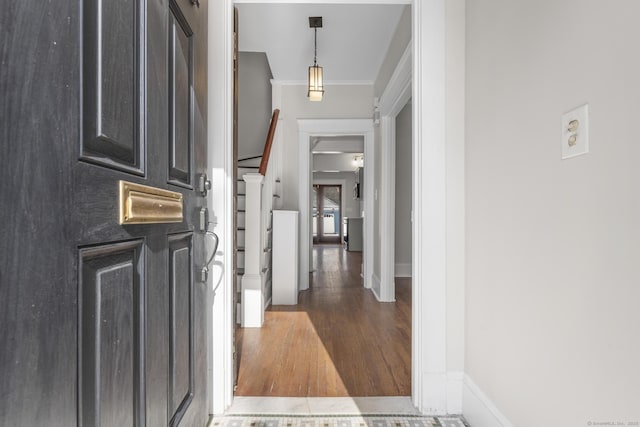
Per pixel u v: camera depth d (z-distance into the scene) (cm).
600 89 83
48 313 56
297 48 344
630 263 74
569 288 93
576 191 91
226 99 161
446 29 161
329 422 151
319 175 1108
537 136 108
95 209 67
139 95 86
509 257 123
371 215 436
